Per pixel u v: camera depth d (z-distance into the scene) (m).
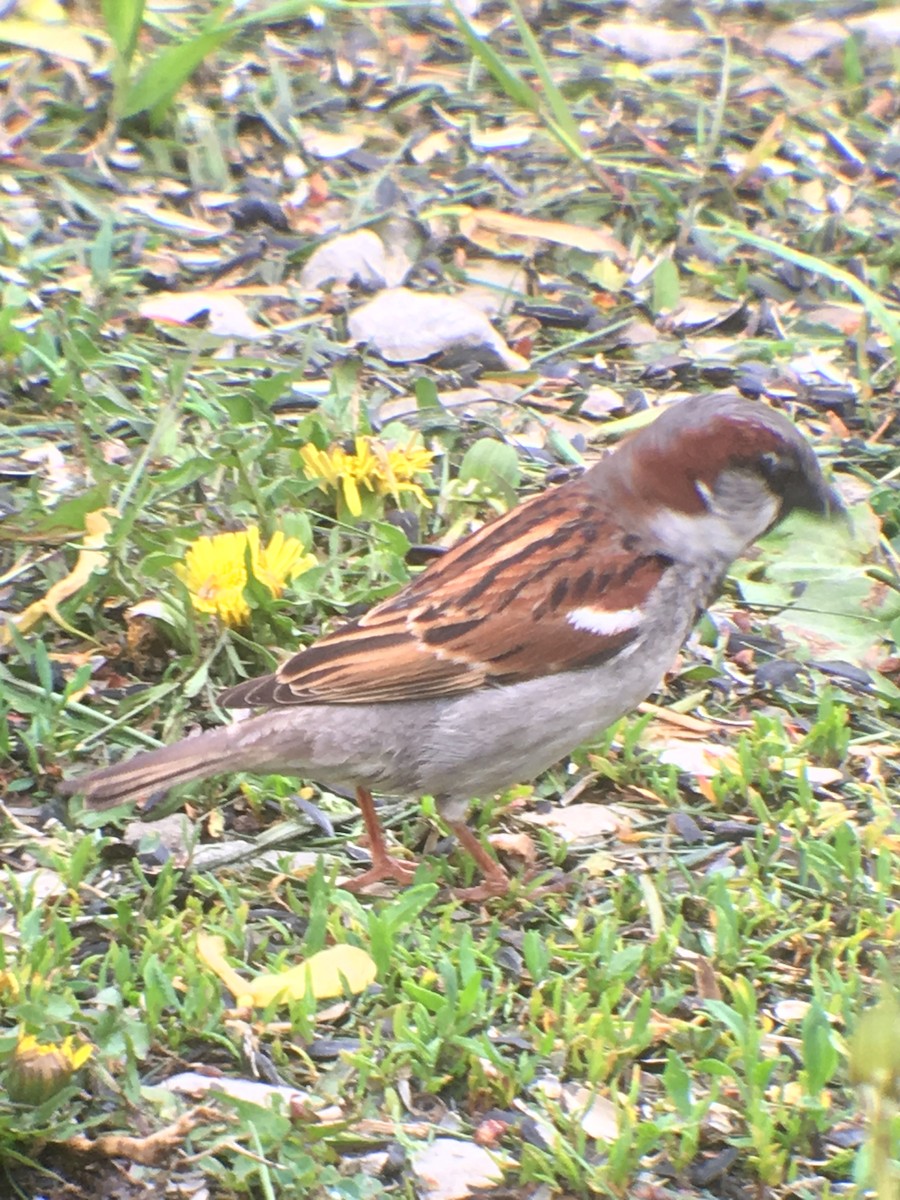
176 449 8.02
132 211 10.05
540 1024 5.39
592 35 12.53
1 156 10.24
